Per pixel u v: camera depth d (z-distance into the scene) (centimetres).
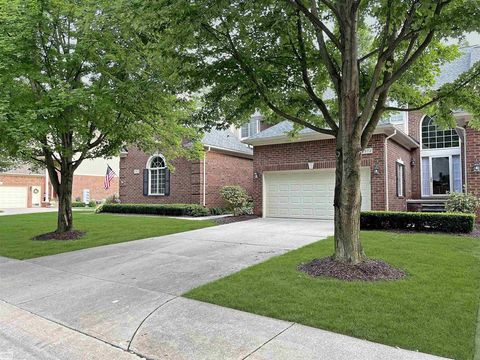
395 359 303
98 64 871
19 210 2592
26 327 421
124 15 593
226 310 432
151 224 1347
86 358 344
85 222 1442
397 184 1423
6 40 743
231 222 1398
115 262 721
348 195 590
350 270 555
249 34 686
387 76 635
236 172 2055
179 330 384
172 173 1920
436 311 396
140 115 951
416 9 547
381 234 957
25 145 793
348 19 582
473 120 766
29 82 883
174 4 528
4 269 698
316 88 850
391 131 1260
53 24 839
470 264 605
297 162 1494
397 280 515
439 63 766
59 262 743
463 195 1223
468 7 505
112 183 3706
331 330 363
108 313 444
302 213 1503
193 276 592
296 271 582
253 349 333
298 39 691
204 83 700
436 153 1605
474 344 323
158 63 713
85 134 868
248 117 796
